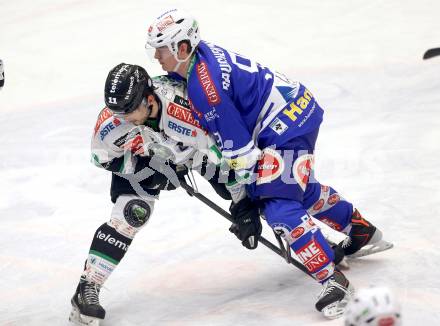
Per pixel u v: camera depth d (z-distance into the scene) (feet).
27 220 39.06
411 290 27.53
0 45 74.13
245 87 25.91
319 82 57.16
